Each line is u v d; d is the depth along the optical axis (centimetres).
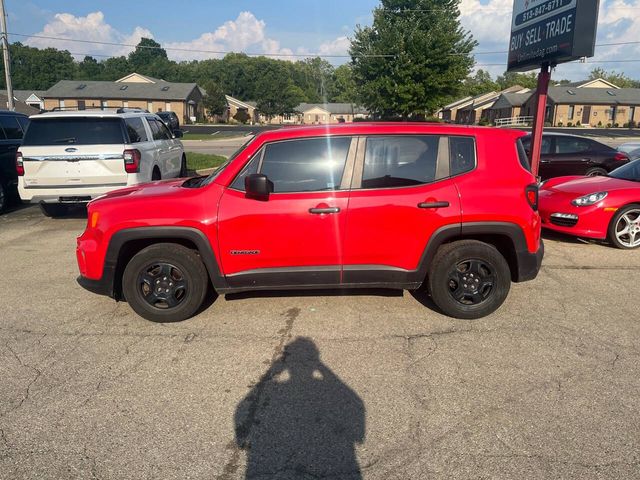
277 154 432
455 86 4056
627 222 686
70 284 555
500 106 6794
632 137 4122
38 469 264
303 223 424
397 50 3962
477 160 441
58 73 10175
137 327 441
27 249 701
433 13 3997
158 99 6894
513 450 276
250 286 440
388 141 434
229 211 423
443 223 428
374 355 387
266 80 8144
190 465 267
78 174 799
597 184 725
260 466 266
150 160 886
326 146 431
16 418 309
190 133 4794
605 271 596
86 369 369
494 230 432
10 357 388
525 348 397
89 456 274
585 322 447
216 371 365
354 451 277
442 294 445
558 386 341
